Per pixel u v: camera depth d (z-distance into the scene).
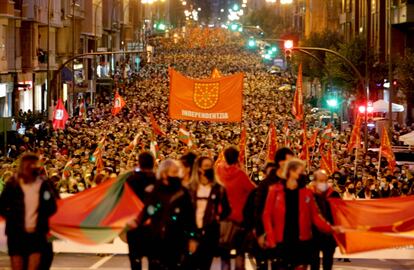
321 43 117.88
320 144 48.72
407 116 88.94
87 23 126.25
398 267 25.50
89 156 45.81
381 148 40.66
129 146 46.06
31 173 16.72
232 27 181.12
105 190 18.64
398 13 96.69
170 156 41.56
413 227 19.77
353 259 27.06
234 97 35.75
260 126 71.94
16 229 16.55
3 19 79.19
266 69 184.25
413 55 81.25
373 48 98.62
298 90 51.91
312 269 18.48
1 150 55.78
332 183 31.83
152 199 16.67
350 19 136.38
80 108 95.50
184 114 36.06
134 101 106.81
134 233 17.78
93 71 127.38
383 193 34.94
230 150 19.22
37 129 67.50
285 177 16.98
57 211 17.69
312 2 170.88
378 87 94.19
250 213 17.70
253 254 18.50
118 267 24.55
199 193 17.66
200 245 17.45
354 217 19.91
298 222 16.91
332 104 88.81
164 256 16.64
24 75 91.62
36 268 16.73
